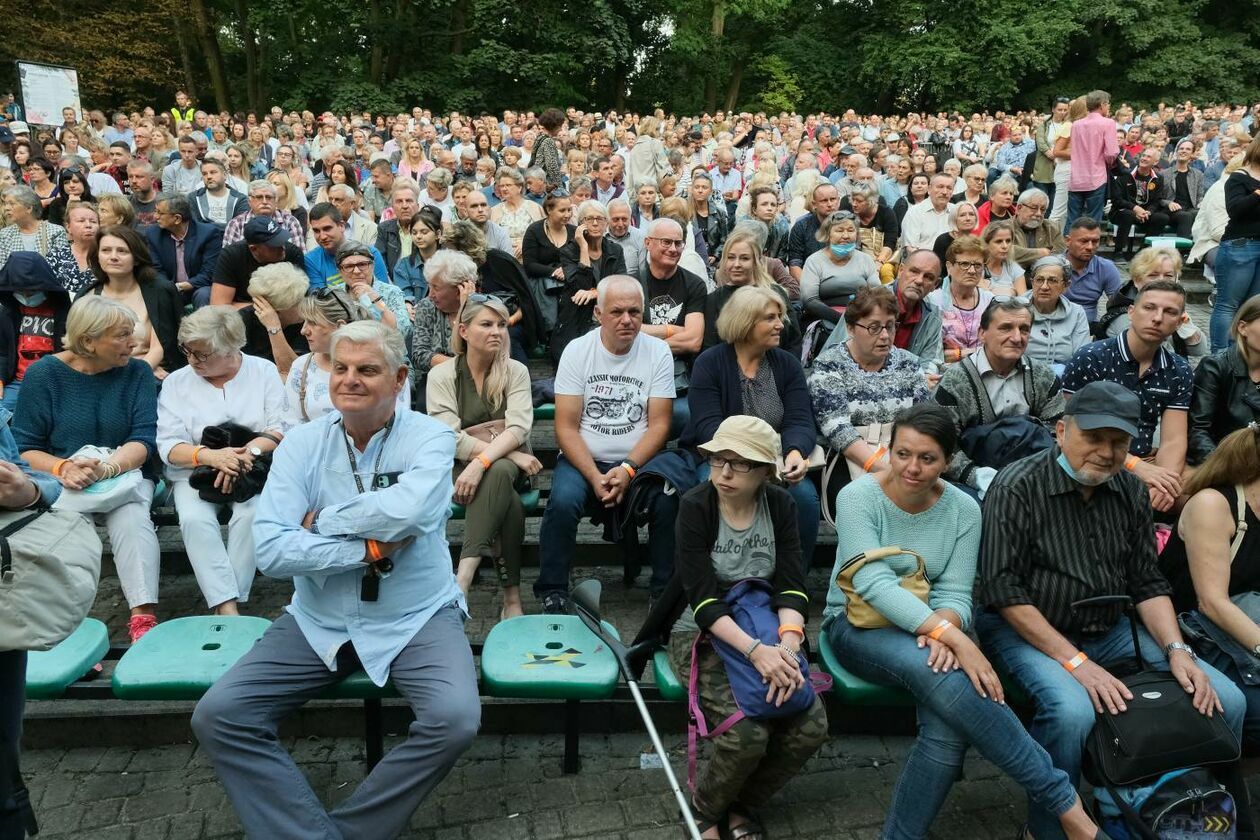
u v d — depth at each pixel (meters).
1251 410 4.14
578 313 6.16
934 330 5.14
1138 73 31.98
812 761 3.47
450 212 8.38
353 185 9.42
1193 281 9.91
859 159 9.10
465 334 4.16
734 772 2.88
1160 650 3.07
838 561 3.28
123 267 5.09
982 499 3.91
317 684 2.87
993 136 17.17
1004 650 3.17
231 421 4.09
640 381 4.25
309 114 18.69
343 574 2.88
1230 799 2.75
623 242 6.86
